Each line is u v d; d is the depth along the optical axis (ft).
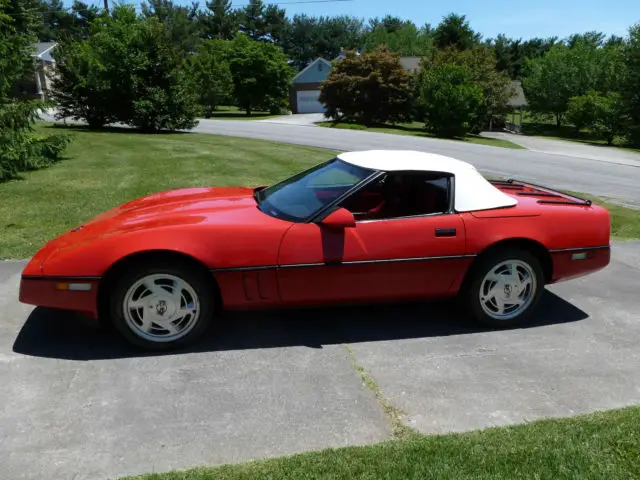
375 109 149.69
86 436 9.19
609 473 7.96
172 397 10.48
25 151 38.75
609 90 172.24
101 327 13.46
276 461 8.43
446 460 8.34
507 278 13.98
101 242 11.82
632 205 35.99
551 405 10.44
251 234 12.28
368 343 13.08
